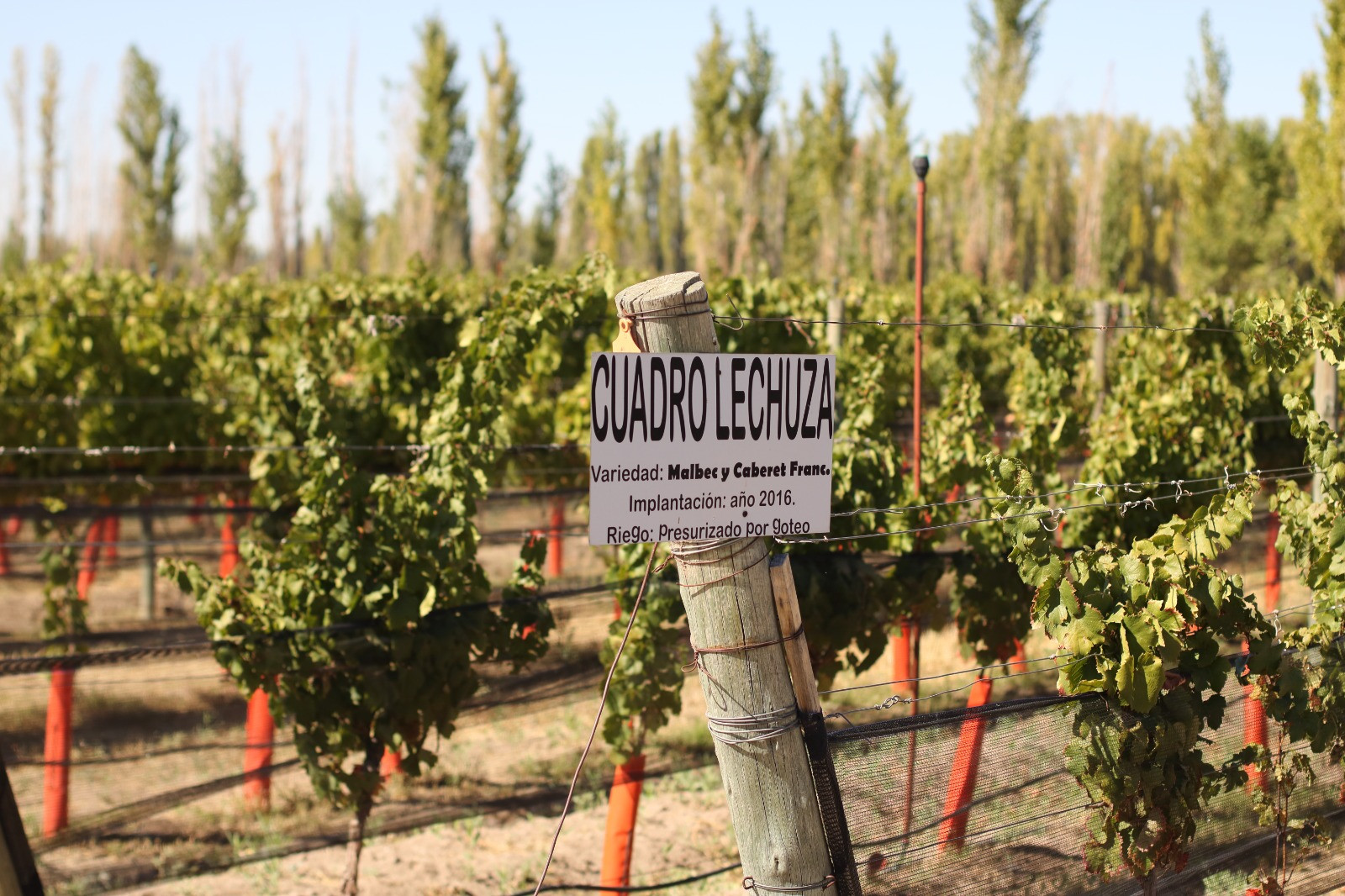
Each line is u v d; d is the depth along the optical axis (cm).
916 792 349
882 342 949
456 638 527
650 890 539
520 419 982
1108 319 927
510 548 1204
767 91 3581
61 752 630
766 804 330
